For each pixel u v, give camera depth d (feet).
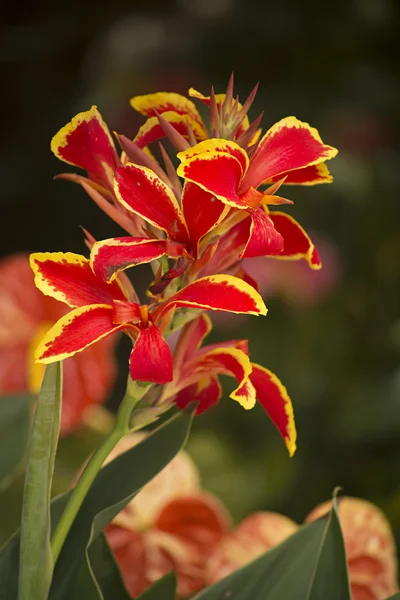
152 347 2.93
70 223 13.66
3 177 13.41
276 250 2.95
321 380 8.81
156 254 2.94
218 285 2.94
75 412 5.17
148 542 3.72
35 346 5.20
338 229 10.42
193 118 3.13
